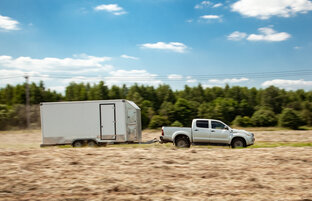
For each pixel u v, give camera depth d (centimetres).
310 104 4738
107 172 795
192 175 768
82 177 743
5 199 582
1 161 916
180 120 4603
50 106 1524
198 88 7512
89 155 1041
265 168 837
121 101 1516
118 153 1088
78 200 578
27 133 3309
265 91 6169
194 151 1143
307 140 2197
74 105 1524
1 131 3712
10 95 7500
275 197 593
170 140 1503
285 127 4216
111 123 1515
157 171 809
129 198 588
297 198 585
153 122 4128
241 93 7306
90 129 1520
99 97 7206
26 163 890
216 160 960
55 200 578
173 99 6912
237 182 701
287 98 6141
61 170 813
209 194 613
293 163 889
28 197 595
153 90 7088
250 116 5534
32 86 6600
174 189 647
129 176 755
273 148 1195
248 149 1190
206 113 4853
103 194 614
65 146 1603
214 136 1465
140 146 1455
